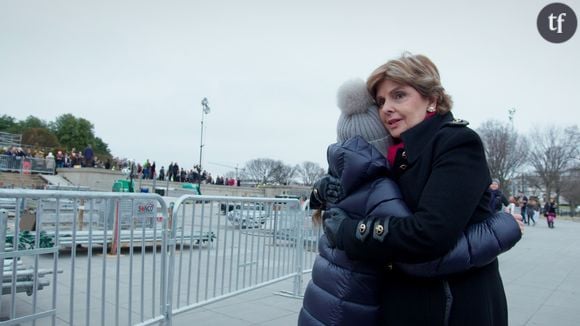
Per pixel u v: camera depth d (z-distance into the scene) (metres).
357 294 1.54
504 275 7.76
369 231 1.39
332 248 1.62
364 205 1.52
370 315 1.54
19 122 84.81
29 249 2.56
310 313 1.67
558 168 56.38
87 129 84.25
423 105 1.58
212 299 4.10
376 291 1.54
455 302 1.43
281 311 4.82
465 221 1.32
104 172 32.50
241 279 4.64
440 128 1.47
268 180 82.38
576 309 5.39
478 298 1.44
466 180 1.33
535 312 5.23
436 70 1.64
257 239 4.78
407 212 1.42
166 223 3.59
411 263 1.37
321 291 1.64
